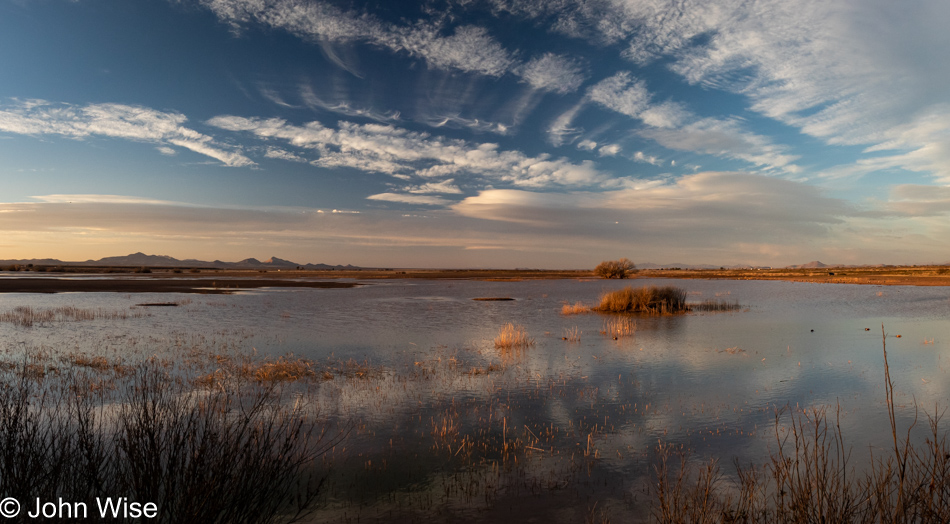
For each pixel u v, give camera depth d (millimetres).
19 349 16406
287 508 5816
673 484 6520
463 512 5824
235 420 7910
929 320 25172
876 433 8289
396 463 7207
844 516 4547
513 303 38688
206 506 3934
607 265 100625
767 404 10156
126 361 14328
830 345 17422
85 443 4273
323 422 8914
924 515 4340
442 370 13469
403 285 70750
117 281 69875
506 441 8133
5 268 156625
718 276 115812
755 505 5797
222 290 52281
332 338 19500
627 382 12133
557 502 6094
